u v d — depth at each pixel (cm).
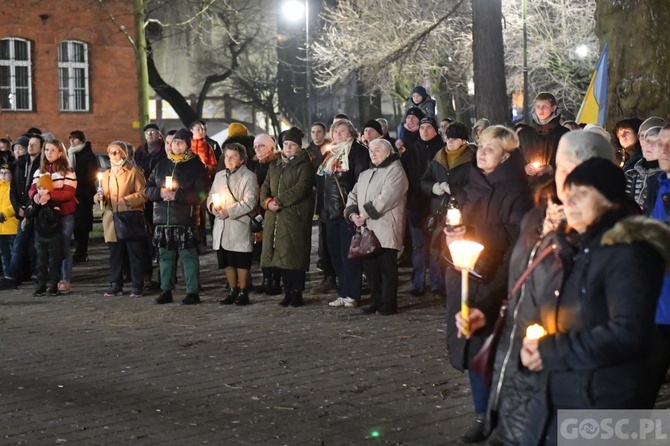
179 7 4553
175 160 1193
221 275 1469
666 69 1256
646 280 400
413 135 1391
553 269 429
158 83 4109
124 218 1258
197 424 689
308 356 902
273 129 5500
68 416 715
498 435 447
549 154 955
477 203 630
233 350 934
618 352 400
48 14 3744
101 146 3856
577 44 3891
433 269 1216
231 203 1182
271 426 682
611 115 1309
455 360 633
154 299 1255
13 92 3728
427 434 657
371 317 1095
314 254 1744
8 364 892
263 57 5284
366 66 3800
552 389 420
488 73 1816
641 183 809
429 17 3709
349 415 706
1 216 1396
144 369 862
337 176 1162
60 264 1317
